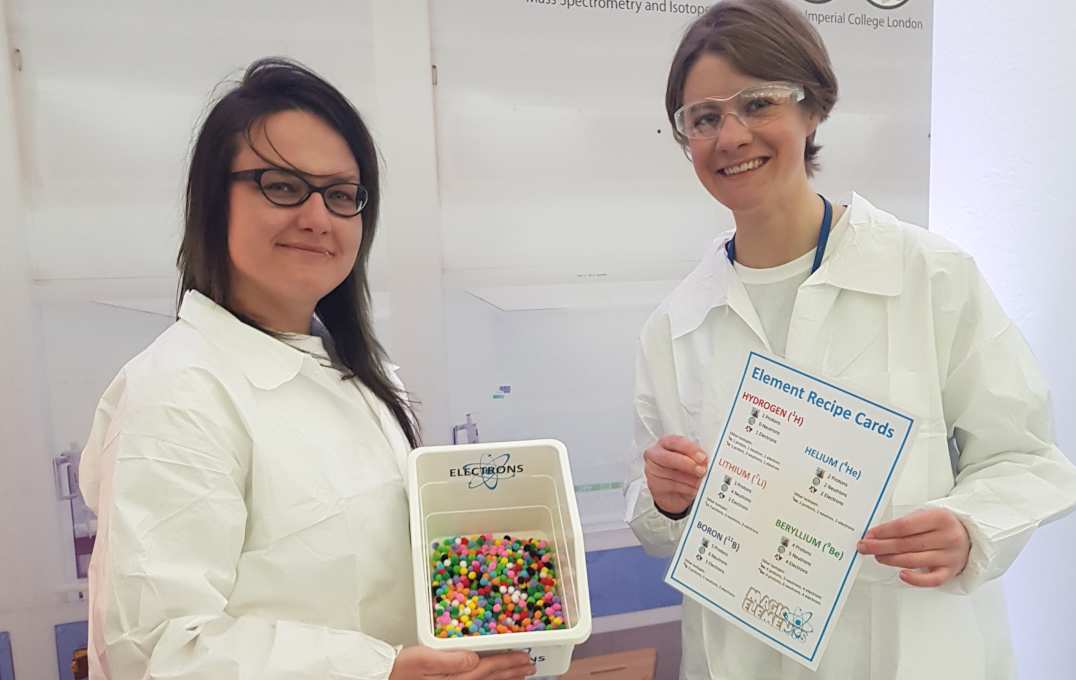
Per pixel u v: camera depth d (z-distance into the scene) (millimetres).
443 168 1420
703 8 1520
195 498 757
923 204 1729
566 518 859
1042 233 1661
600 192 1516
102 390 1318
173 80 1273
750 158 1016
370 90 1356
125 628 712
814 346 1035
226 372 838
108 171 1271
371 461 927
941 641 1007
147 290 1314
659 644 1707
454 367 1480
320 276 885
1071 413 1658
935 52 1763
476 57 1406
